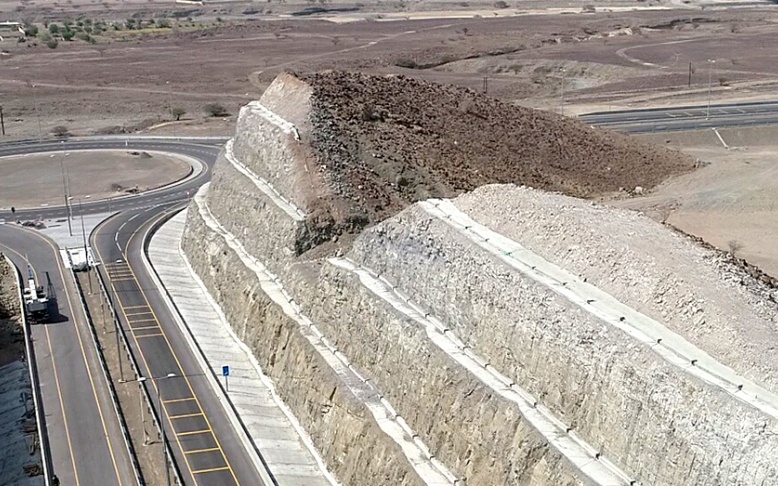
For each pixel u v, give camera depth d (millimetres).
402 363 45906
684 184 77062
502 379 40844
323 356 51625
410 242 49844
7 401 58406
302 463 49406
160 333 66062
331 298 53531
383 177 66000
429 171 67688
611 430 34906
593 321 37219
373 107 74562
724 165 82250
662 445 32781
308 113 69500
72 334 66750
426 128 74938
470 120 78938
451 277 45594
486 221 48156
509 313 41188
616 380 35062
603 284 39969
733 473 30344
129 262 80188
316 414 50281
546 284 40500
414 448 43000
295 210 63031
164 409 55375
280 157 67875
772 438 29781
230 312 65812
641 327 36594
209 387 57812
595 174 78188
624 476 33906
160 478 48562
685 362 33781
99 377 60094
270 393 56469
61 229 89500
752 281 38875
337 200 62000
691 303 36469
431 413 42875
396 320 47156
